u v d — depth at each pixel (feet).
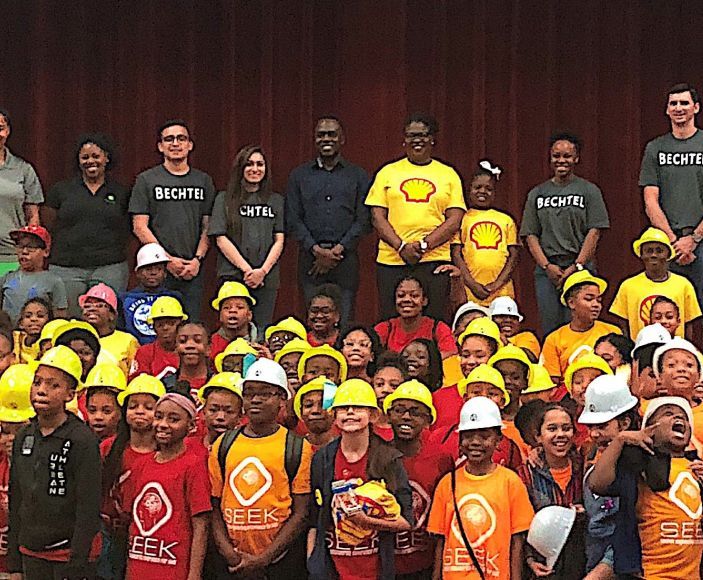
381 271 26.02
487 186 27.58
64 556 17.60
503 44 32.55
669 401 16.60
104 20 32.58
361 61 32.78
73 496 17.53
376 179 26.25
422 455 18.66
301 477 18.30
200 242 26.45
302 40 32.71
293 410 20.52
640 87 32.45
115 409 19.27
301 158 32.83
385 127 32.73
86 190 26.50
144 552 17.92
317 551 17.89
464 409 17.99
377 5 32.71
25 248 25.07
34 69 32.48
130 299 24.82
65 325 21.29
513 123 32.53
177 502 17.92
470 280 26.61
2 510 19.01
